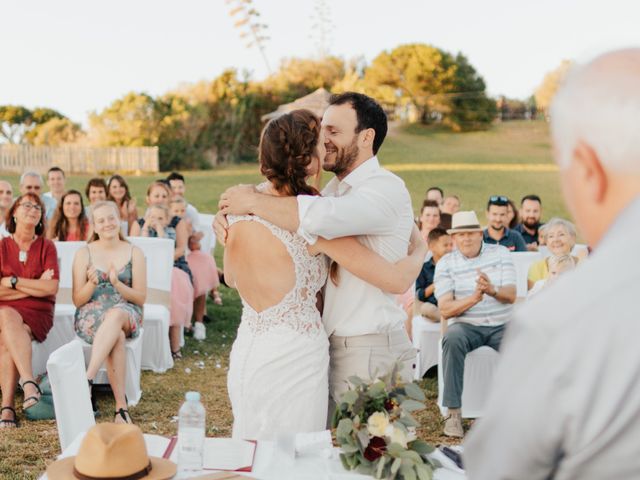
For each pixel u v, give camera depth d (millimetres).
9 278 5273
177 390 5938
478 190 23234
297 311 2723
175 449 2496
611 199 1041
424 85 31672
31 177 8148
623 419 961
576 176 1070
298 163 2734
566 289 1014
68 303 6551
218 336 7875
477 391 5336
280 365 2689
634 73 1023
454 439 4969
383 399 2426
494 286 5223
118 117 26141
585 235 1104
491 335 5242
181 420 2307
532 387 998
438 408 5645
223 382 6234
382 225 2699
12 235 5453
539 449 1007
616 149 1011
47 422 5051
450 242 6473
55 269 5422
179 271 7184
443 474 2379
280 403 2695
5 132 35469
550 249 5730
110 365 5113
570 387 976
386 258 2783
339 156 2803
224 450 2469
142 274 5516
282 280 2703
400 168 26188
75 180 22469
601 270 1003
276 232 2676
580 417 973
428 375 6547
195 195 20531
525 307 1048
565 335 986
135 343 5453
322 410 2760
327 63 29906
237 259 2771
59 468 2236
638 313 962
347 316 2814
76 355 3146
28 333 5262
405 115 31922
